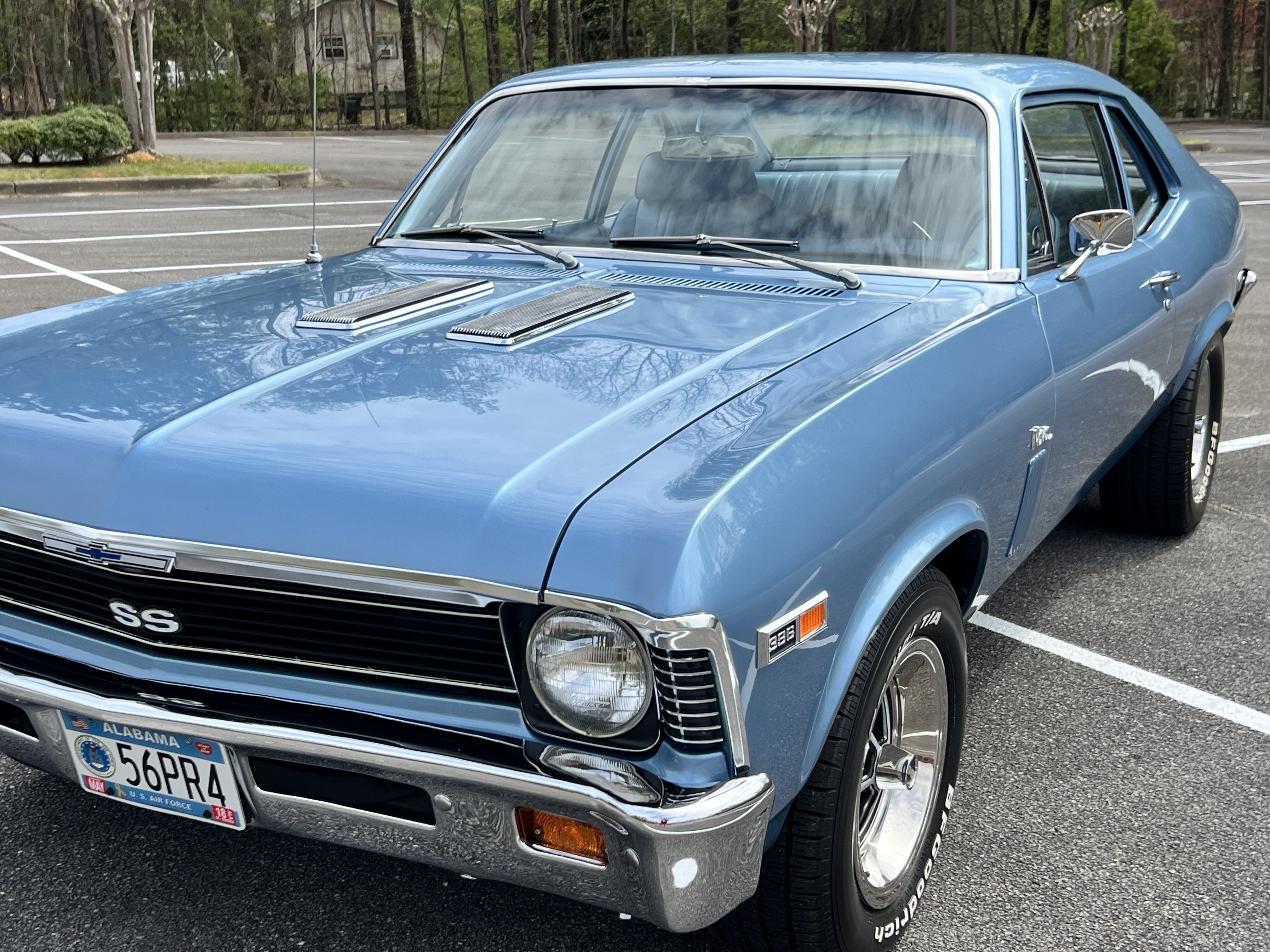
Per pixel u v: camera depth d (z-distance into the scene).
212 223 13.76
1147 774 3.08
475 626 1.83
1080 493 3.50
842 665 2.02
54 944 2.40
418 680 1.90
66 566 2.07
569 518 1.77
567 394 2.15
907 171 3.04
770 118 3.19
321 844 2.75
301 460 1.95
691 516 1.75
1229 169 21.28
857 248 2.99
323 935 2.44
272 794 1.99
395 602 1.84
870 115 3.13
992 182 2.97
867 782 2.31
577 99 3.54
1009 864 2.70
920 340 2.46
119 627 2.06
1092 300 3.17
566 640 1.75
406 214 3.62
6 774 3.02
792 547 1.85
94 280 9.95
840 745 2.05
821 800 2.04
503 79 52.22
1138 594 4.20
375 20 50.91
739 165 3.19
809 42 28.03
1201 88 56.59
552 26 47.34
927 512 2.26
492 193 3.51
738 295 2.80
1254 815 2.89
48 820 2.82
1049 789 3.01
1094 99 3.78
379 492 1.87
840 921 2.17
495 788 1.78
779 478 1.89
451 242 3.41
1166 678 3.60
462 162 3.63
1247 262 11.05
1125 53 56.47
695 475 1.84
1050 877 2.65
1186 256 4.02
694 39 54.69
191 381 2.29
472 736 1.85
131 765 2.08
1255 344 8.07
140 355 2.46
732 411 2.06
